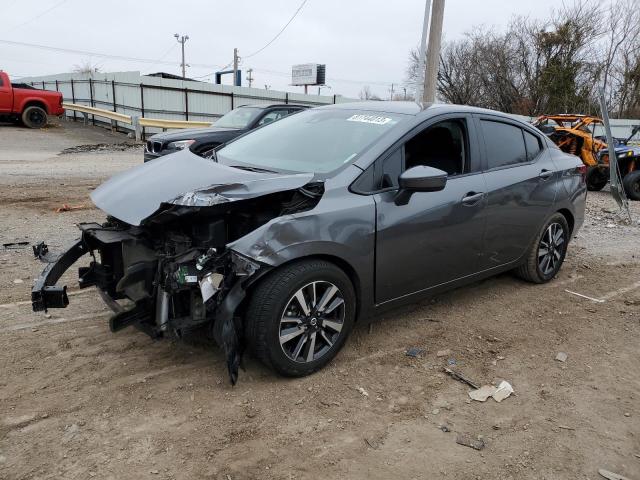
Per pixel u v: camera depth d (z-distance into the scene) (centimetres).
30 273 496
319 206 328
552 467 271
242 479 252
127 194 340
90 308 426
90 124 2572
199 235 314
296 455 270
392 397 324
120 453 265
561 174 512
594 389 345
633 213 980
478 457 275
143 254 337
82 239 374
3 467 252
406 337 403
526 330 427
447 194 393
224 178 336
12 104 2123
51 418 289
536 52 3538
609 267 607
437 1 1202
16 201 830
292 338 325
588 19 3350
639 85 3294
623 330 435
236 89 2575
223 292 308
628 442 294
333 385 333
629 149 1195
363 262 347
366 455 272
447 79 4012
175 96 2403
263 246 302
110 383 323
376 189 355
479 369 362
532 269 511
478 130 435
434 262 394
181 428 286
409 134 380
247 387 325
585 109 3272
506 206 444
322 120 432
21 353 353
